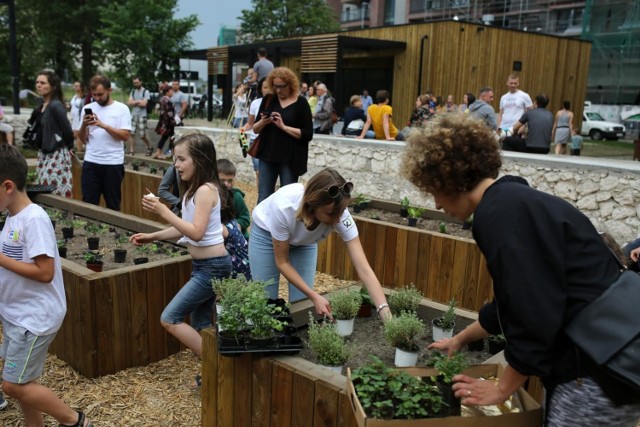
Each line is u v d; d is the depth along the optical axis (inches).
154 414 116.3
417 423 65.4
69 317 131.0
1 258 90.5
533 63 730.8
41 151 243.0
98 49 1168.2
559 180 233.1
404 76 677.9
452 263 179.8
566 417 60.9
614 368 55.8
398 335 100.7
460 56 654.5
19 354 94.5
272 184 216.2
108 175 224.8
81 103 417.4
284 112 206.8
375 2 1675.7
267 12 1273.4
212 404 101.4
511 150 314.8
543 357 57.0
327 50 634.8
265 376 91.4
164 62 1063.6
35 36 1143.6
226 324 92.9
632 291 58.1
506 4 1186.0
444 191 66.0
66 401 119.1
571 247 58.2
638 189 211.5
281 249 112.9
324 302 106.7
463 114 66.4
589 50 794.2
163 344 140.9
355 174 318.3
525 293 56.1
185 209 121.6
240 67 1064.2
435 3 1230.3
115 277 128.4
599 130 954.1
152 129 514.0
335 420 83.0
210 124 785.6
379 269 197.0
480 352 110.8
